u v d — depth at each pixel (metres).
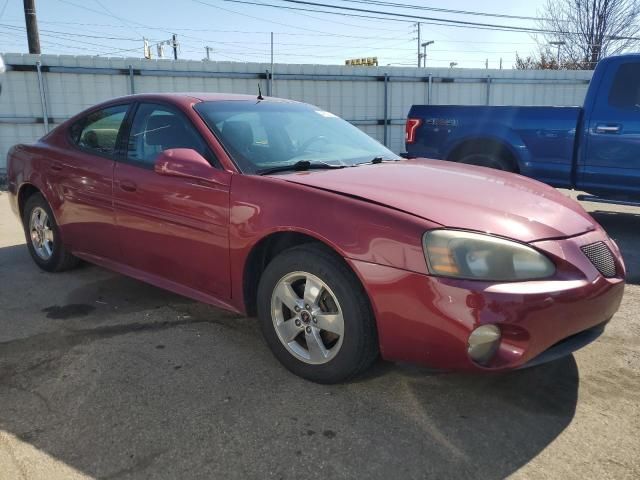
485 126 6.68
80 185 4.09
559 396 2.81
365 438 2.45
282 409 2.67
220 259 3.18
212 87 13.67
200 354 3.24
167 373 3.01
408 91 15.62
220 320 3.76
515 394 2.83
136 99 3.92
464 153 6.98
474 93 16.20
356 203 2.69
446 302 2.41
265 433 2.48
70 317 3.80
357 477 2.20
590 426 2.55
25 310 3.93
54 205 4.41
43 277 4.68
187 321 3.74
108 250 4.01
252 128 3.58
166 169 3.24
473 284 2.38
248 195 3.00
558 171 6.41
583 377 3.00
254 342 3.41
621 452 2.36
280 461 2.29
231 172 3.13
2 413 2.62
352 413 2.64
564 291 2.47
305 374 2.91
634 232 6.72
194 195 3.24
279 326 2.99
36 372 3.02
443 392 2.84
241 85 13.91
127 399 2.75
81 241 4.26
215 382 2.92
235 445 2.39
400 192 2.84
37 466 2.25
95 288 4.40
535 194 3.15
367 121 15.38
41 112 12.48
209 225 3.19
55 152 4.40
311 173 3.16
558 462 2.29
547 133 6.35
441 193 2.88
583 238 2.77
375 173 3.22
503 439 2.45
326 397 2.77
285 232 2.92
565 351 2.61
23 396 2.77
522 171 6.59
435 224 2.50
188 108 3.54
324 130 4.03
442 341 2.45
